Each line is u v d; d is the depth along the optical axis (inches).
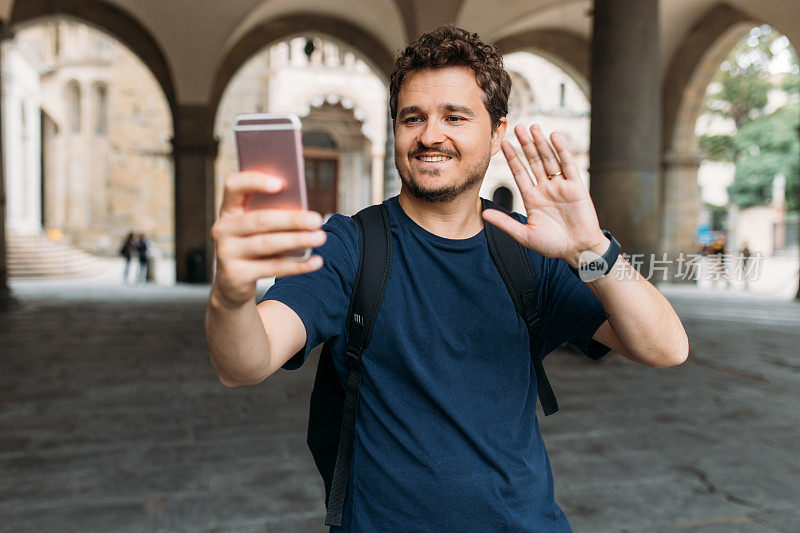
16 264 847.7
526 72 1129.4
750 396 222.1
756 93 1357.0
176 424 183.5
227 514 122.7
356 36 738.2
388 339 47.4
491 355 48.6
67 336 344.5
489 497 45.8
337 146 1400.1
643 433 177.9
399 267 48.6
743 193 1460.4
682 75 732.7
